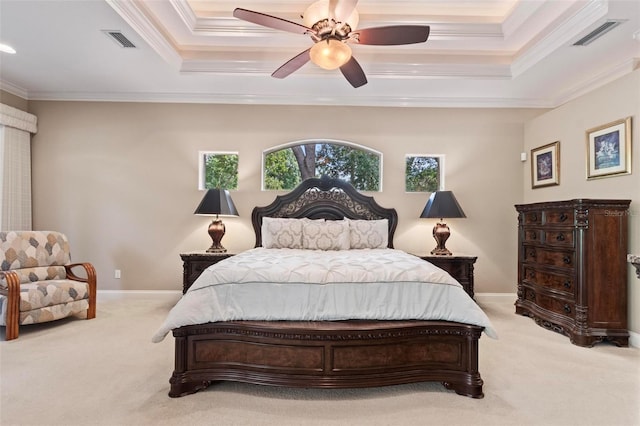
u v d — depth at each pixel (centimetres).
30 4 238
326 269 212
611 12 244
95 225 422
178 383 190
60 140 421
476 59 357
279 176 438
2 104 368
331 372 190
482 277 425
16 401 185
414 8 303
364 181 438
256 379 192
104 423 166
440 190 433
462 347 197
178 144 424
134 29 270
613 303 277
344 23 214
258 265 221
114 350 258
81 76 365
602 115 311
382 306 200
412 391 198
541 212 334
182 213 423
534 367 233
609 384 208
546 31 300
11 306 278
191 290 204
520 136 428
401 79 364
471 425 167
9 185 384
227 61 352
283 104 425
